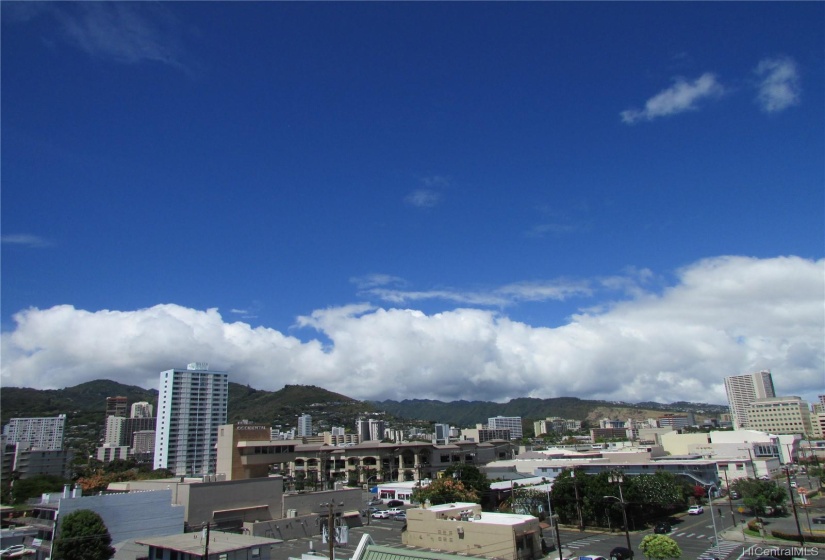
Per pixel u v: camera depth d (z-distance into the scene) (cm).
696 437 17588
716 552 7000
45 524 7831
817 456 19175
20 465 19662
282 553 7888
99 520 7075
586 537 8400
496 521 7375
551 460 15625
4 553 7544
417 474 16150
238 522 9094
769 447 16100
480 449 17925
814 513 10031
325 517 9688
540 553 7275
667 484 9894
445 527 7531
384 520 10956
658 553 5656
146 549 6956
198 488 8794
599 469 13875
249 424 12081
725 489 13088
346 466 16875
